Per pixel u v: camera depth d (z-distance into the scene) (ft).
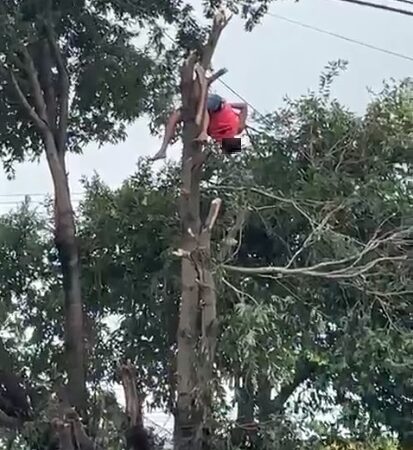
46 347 43.80
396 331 41.96
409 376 42.32
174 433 35.09
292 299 40.86
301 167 45.06
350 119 45.60
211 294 34.81
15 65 40.11
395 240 41.11
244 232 43.93
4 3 39.29
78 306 39.50
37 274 46.01
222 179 42.80
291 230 43.70
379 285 41.60
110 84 42.57
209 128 35.73
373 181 43.80
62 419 35.47
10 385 40.63
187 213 35.09
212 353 34.71
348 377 43.21
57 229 39.88
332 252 41.16
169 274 42.57
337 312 42.96
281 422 37.14
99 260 44.98
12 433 39.11
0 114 42.32
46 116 40.60
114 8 42.06
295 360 39.32
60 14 40.52
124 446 35.88
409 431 44.45
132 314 44.29
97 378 43.06
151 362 43.06
